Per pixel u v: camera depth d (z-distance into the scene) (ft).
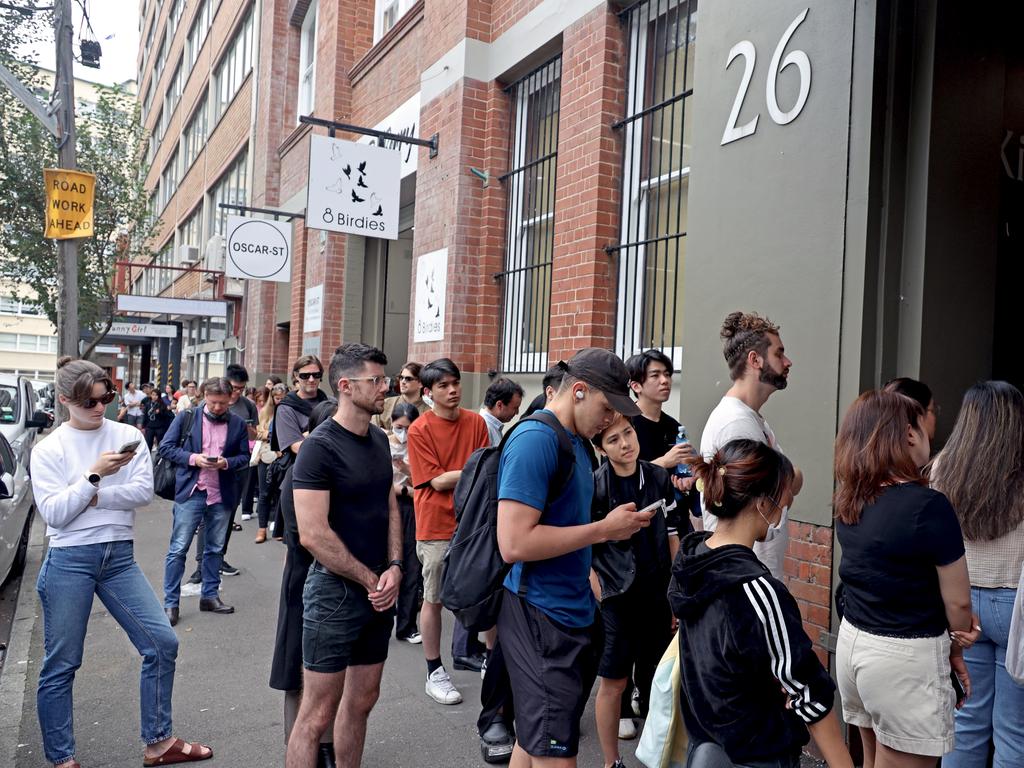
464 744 12.75
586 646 8.78
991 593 8.79
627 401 8.71
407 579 17.69
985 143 12.50
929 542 7.88
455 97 26.02
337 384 10.21
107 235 61.77
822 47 12.62
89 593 11.43
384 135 26.66
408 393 20.52
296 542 10.93
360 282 39.75
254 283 51.88
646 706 12.60
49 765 12.01
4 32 50.06
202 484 19.36
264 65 51.44
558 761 8.39
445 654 16.98
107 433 11.87
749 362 11.07
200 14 81.35
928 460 10.16
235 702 14.38
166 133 104.88
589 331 20.29
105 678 15.51
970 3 12.20
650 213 19.84
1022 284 14.12
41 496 11.11
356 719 10.43
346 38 38.55
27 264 53.67
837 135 12.30
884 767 8.45
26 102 32.68
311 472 9.75
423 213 28.27
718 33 14.74
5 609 20.95
